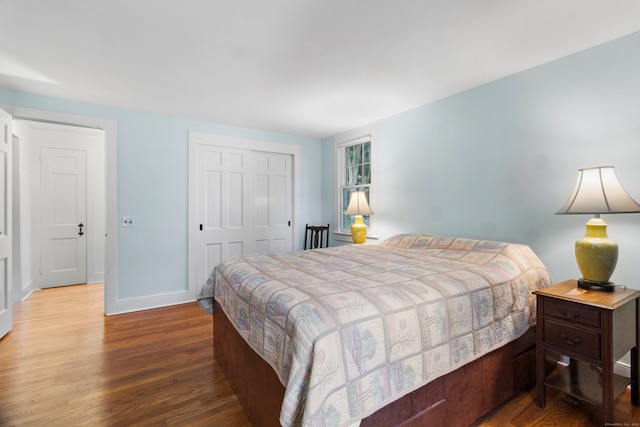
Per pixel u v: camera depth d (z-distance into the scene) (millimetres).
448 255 2342
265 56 2141
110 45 1987
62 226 4434
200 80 2535
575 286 1824
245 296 1613
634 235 1874
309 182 4566
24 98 2789
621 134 1904
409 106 3158
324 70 2361
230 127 3914
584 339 1545
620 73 1906
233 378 1853
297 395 1021
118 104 3117
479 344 1569
